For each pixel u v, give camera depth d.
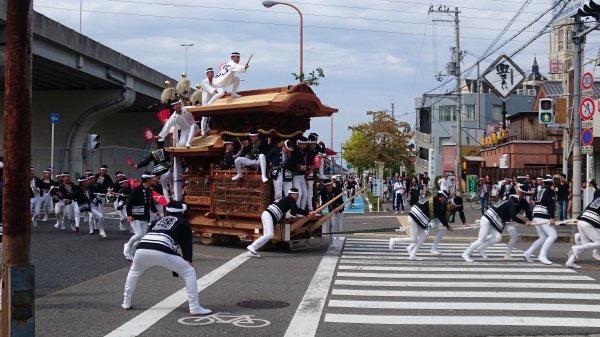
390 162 51.06
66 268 11.73
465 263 12.65
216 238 15.47
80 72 28.48
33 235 17.39
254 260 12.94
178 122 15.87
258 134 14.49
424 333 7.07
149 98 36.97
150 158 16.06
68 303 8.56
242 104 14.19
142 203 12.55
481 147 49.28
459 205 12.95
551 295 9.27
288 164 14.02
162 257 7.78
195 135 16.69
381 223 22.88
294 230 14.37
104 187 17.86
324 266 12.07
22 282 5.01
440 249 15.13
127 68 32.06
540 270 11.75
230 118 15.12
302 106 14.47
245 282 10.26
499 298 9.02
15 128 5.07
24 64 5.09
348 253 14.16
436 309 8.27
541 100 19.02
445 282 10.34
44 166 32.31
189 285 7.84
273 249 14.82
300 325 7.37
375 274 11.15
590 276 11.06
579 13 16.25
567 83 22.09
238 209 14.55
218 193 14.97
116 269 11.66
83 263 12.36
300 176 14.46
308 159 14.70
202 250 14.63
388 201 40.47
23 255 5.11
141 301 8.69
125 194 18.12
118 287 9.79
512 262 12.84
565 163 22.61
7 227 5.07
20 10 5.05
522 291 9.58
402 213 28.56
